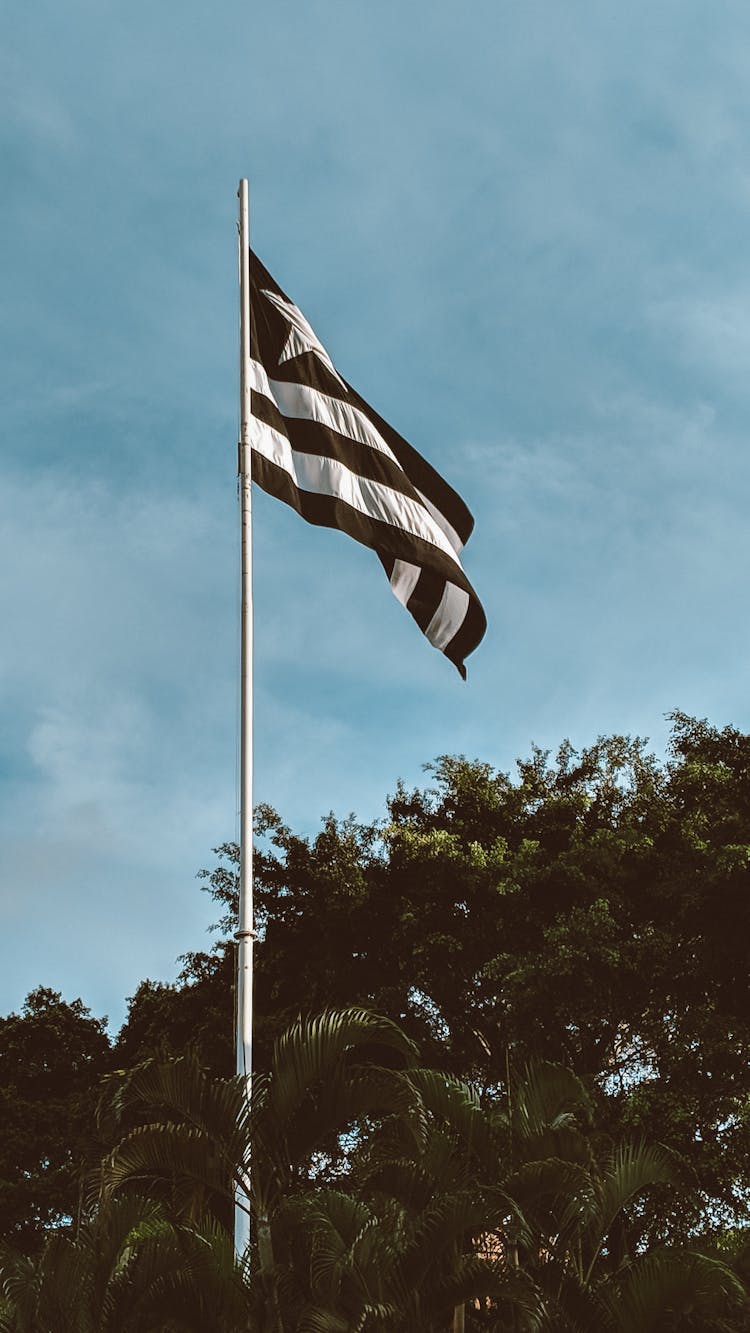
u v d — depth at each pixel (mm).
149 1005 31766
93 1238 11086
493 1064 25906
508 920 25953
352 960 26781
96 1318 10461
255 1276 10539
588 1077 22250
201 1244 10492
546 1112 11914
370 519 16672
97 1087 30266
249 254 17828
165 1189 12641
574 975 24062
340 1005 26156
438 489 17953
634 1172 11766
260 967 27766
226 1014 27172
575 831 27141
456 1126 11438
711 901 23484
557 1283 10703
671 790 27453
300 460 16703
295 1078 10742
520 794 28984
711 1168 23391
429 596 17141
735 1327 10836
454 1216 10492
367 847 27938
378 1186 11406
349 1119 10859
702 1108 23500
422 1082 11422
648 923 25859
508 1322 11359
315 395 17141
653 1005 25516
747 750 25219
